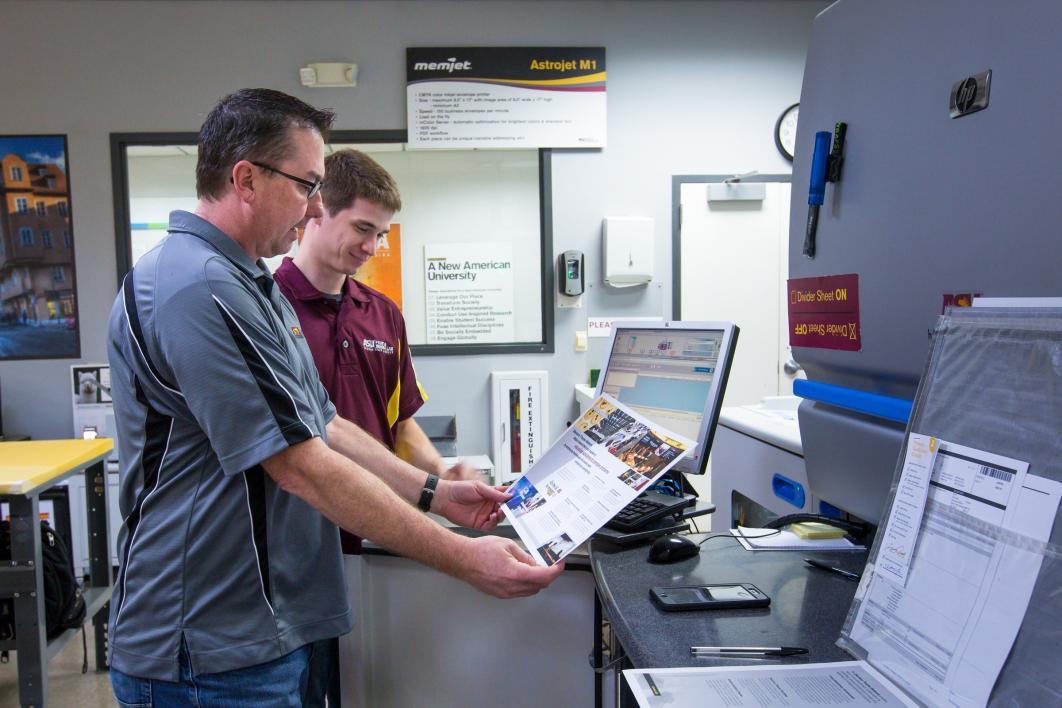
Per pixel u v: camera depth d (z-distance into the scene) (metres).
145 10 3.26
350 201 1.50
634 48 3.46
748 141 3.53
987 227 0.68
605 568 0.92
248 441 0.89
